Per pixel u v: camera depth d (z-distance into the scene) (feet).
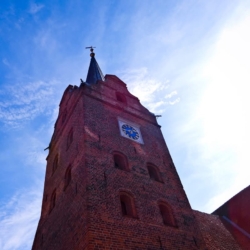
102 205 39.50
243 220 71.77
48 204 57.00
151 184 50.19
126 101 74.02
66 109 74.08
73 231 39.60
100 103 64.13
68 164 54.19
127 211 43.14
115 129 58.85
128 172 49.19
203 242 45.65
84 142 49.75
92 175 43.50
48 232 50.34
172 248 40.27
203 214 72.64
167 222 45.88
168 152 64.28
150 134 66.49
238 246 63.46
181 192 53.83
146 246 37.76
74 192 45.03
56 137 71.20
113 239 35.65
